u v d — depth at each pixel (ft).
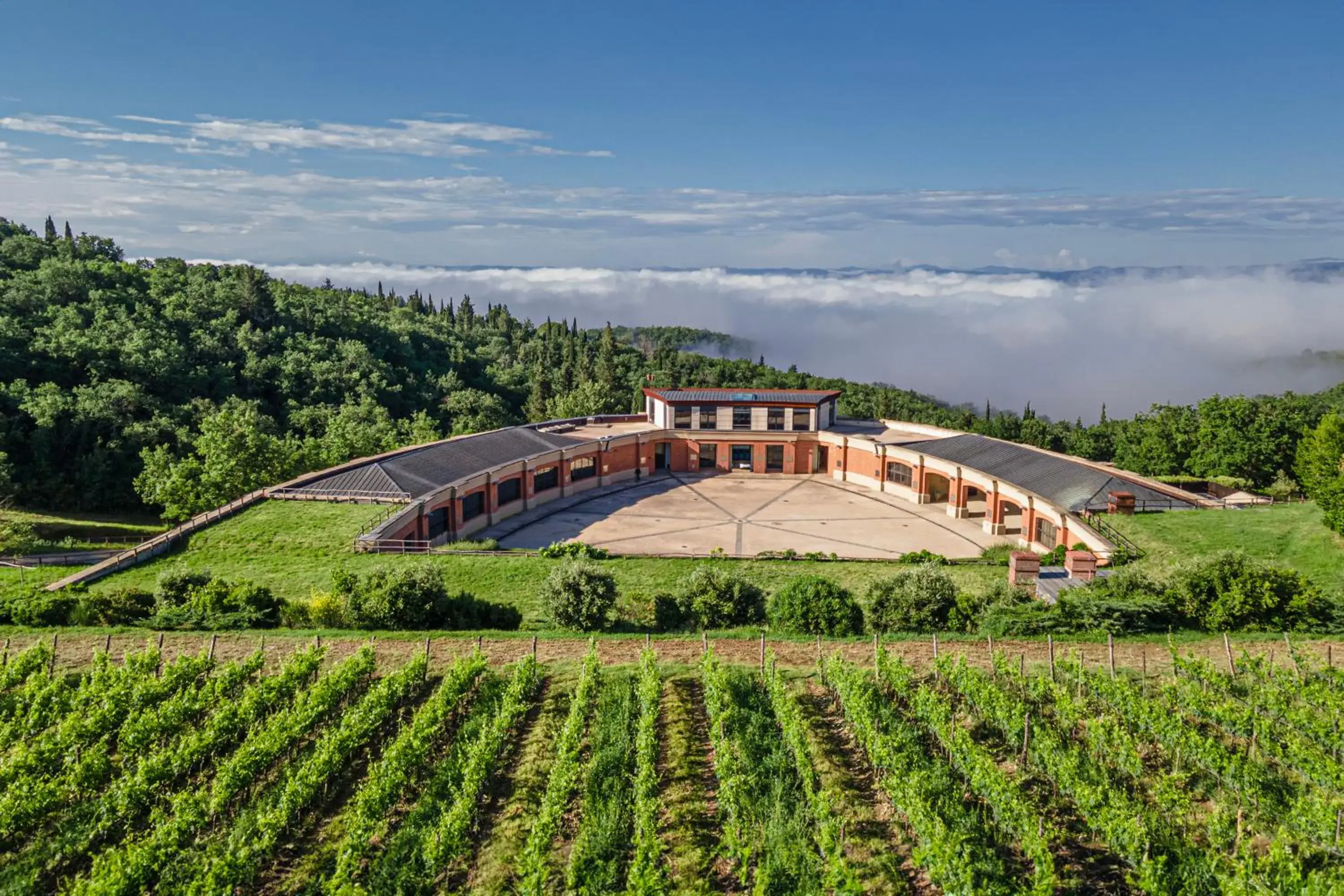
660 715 84.38
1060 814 66.13
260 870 62.18
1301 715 75.41
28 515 213.46
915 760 72.23
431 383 406.00
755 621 116.67
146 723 75.97
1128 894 57.41
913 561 173.88
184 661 89.76
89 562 179.01
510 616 117.60
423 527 183.83
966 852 56.59
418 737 73.77
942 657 89.25
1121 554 150.30
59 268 352.49
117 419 271.90
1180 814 62.95
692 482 271.49
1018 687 86.17
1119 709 78.59
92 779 69.67
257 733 77.00
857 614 110.73
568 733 74.74
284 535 162.81
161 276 413.80
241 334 355.56
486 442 237.86
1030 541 195.72
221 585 117.70
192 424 291.79
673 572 159.33
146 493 224.94
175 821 61.67
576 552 166.30
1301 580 107.86
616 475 270.87
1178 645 99.71
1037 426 338.13
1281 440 229.04
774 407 282.15
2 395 265.95
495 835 66.23
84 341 297.33
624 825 65.87
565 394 410.93
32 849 63.41
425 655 92.53
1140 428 290.15
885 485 257.55
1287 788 67.77
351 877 60.70
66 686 89.15
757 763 74.08
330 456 237.86
